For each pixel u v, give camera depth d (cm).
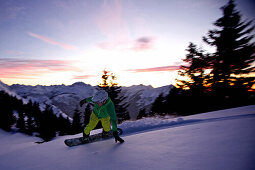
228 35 1686
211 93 1905
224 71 1789
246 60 1702
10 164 221
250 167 103
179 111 2244
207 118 366
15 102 5575
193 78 2084
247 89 1697
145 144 222
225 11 1722
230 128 214
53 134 3259
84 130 309
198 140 191
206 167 119
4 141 2889
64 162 197
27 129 3550
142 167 144
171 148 182
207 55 1939
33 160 227
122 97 2638
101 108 281
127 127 385
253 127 197
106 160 182
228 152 137
